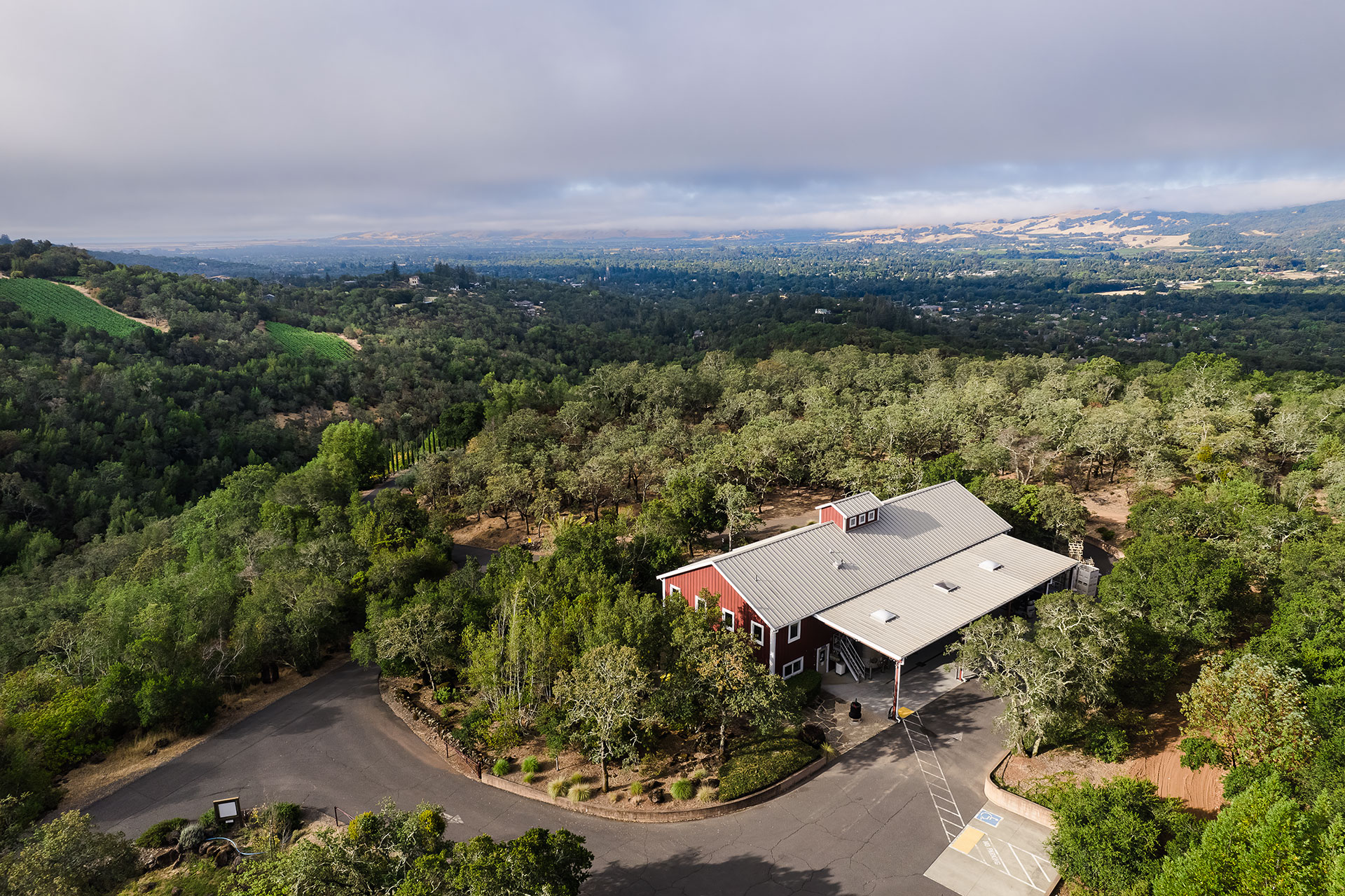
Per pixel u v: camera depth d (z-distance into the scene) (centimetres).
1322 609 3784
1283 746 2936
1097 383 10719
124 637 4731
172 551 7419
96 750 4044
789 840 3222
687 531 6109
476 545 7431
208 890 2777
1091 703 3691
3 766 3478
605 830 3328
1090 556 6191
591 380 12625
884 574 4962
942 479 6944
